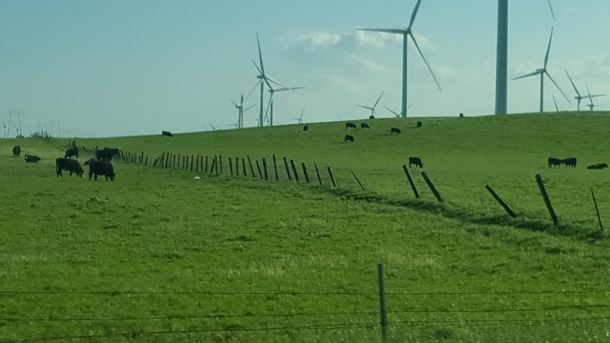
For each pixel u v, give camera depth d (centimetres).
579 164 7088
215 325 1390
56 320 1428
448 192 3544
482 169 5956
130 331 1359
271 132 11044
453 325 1336
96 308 1523
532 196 3378
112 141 10600
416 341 1236
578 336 1250
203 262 2092
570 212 2728
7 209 3259
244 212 3142
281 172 5284
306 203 3403
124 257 2169
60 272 1917
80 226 2791
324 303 1556
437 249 2234
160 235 2567
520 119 10556
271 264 2025
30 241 2462
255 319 1428
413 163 6412
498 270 1906
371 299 1591
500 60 11162
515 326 1327
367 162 7019
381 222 2775
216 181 4647
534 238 2277
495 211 2764
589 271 1847
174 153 8456
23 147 9162
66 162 5184
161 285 1745
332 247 2317
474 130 9825
